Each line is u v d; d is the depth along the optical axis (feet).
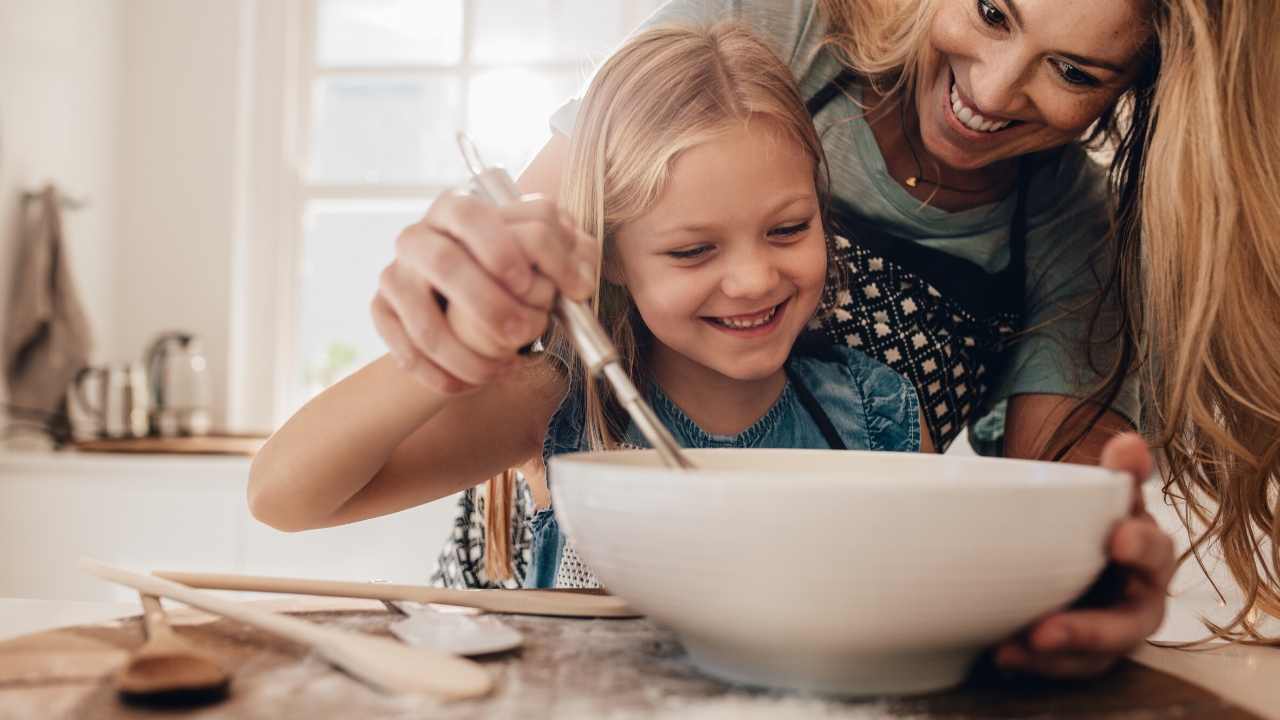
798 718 1.33
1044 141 2.91
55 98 8.04
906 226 3.16
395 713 1.30
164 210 8.66
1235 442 2.63
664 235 2.43
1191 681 1.56
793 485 1.29
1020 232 3.25
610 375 1.67
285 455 2.27
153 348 7.88
